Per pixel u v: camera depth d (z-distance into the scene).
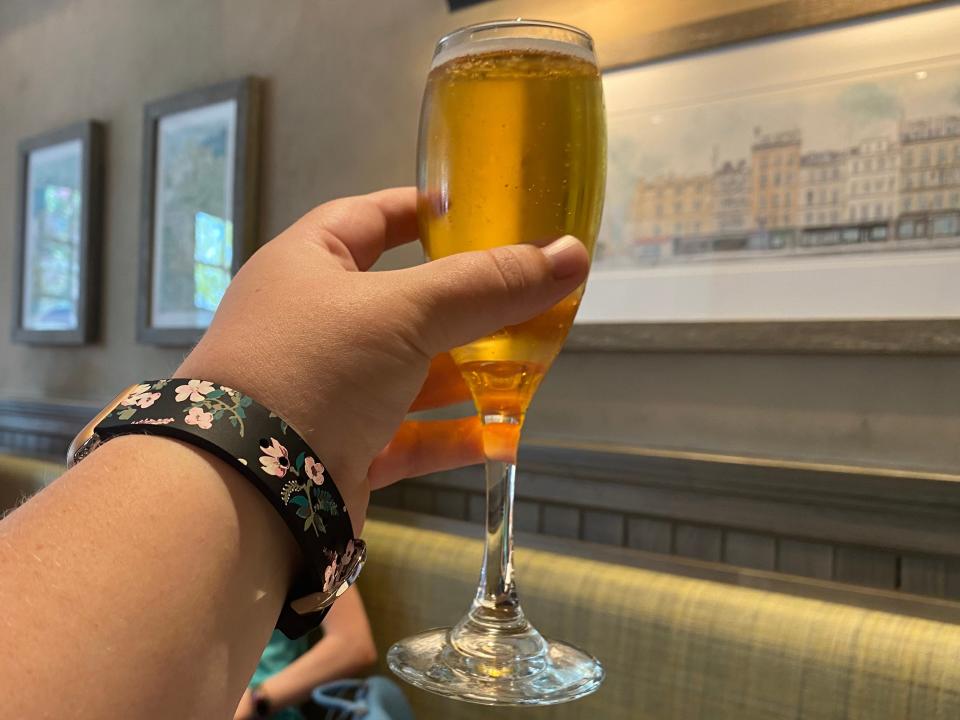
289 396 0.40
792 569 1.08
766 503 1.08
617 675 1.00
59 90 2.21
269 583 0.38
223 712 0.35
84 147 2.07
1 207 2.38
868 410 1.03
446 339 0.42
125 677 0.31
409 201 0.59
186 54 1.89
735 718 0.90
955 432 0.98
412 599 1.23
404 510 1.48
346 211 0.54
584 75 0.44
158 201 1.90
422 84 1.47
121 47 2.05
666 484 1.15
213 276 1.76
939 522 0.96
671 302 1.17
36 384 2.24
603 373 1.25
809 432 1.07
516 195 0.42
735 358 1.13
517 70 0.42
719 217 1.13
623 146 1.22
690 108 1.16
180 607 0.33
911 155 0.99
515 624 0.50
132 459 0.36
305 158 1.65
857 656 0.84
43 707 0.29
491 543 0.50
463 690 0.42
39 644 0.30
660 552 1.18
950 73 0.97
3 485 1.87
